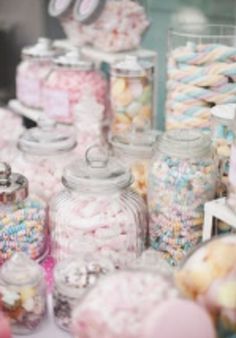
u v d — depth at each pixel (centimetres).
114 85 134
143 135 121
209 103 114
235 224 91
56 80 143
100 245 98
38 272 90
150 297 67
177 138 103
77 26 148
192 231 103
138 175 114
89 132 131
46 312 92
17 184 105
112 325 65
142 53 143
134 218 101
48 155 119
